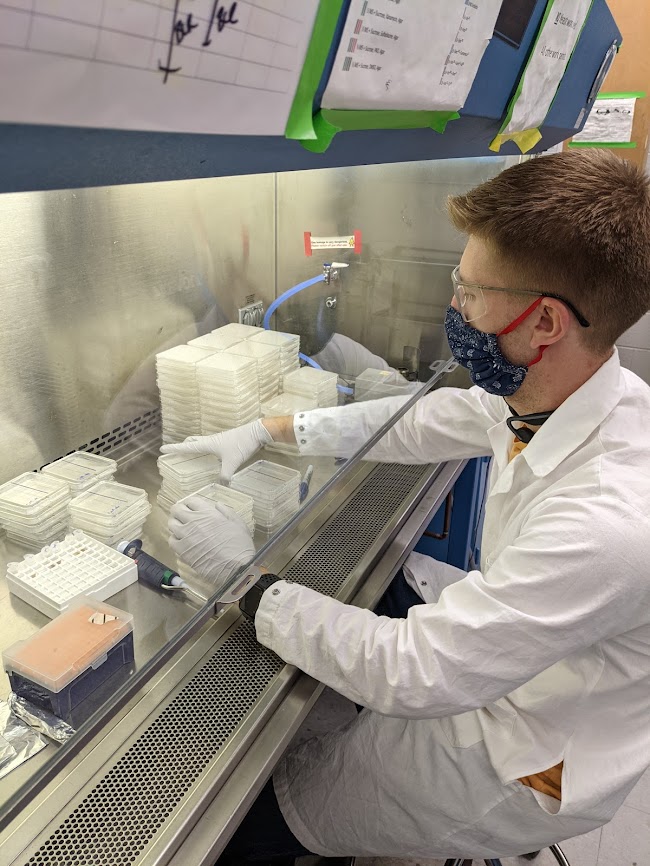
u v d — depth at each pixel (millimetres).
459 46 1076
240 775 1132
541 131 2033
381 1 802
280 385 1628
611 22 2012
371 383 1924
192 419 1521
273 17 656
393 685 1117
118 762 1111
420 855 1489
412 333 2225
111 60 521
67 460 1399
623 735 1271
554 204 1066
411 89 1003
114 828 1008
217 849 1028
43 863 955
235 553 1225
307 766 1581
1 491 1253
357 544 1724
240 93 683
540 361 1228
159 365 1513
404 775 1398
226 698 1248
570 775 1258
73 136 564
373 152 1252
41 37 458
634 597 1048
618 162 1159
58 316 1315
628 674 1215
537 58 1518
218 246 1585
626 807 2223
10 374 1265
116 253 1370
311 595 1318
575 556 1031
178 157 736
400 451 1897
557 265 1092
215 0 577
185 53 583
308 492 1437
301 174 1652
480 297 1202
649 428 1229
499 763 1281
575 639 1071
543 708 1266
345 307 1940
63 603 1072
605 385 1212
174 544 1249
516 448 1488
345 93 853
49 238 1242
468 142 1611
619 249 1051
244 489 1366
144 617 1131
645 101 3307
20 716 982
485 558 1471
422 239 2127
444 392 1864
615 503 1062
